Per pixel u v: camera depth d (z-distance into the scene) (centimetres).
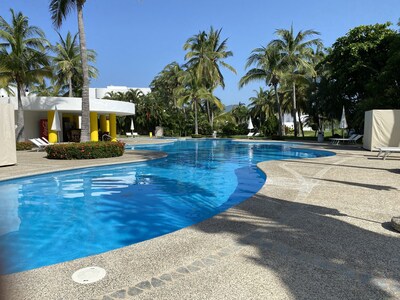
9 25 2130
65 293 273
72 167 1161
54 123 1983
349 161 1309
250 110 5459
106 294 271
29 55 2233
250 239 403
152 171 1205
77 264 332
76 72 3300
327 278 299
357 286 284
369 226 455
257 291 276
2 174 991
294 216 506
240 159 1638
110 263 334
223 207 707
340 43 2784
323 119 3762
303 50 3400
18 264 415
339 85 2844
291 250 367
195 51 3919
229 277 302
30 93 4459
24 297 267
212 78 3919
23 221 600
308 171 1016
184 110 5097
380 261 337
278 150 2181
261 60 3453
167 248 374
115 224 585
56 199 766
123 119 4828
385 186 759
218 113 4891
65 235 527
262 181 1002
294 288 281
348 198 631
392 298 265
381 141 1777
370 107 2367
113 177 1069
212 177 1077
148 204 726
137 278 300
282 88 4191
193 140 3525
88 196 798
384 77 2236
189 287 283
